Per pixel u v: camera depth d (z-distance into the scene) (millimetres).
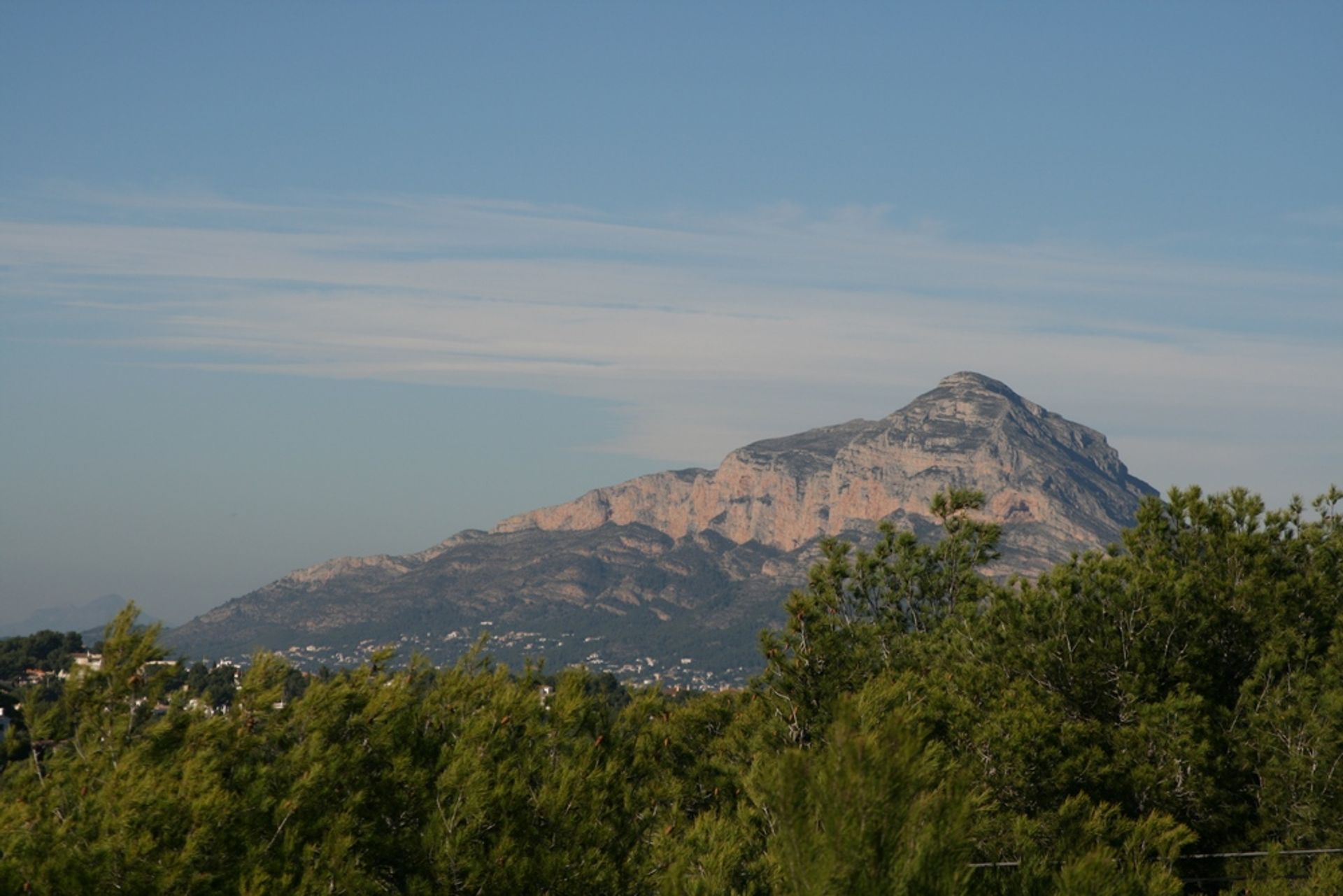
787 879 7906
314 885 9844
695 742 16703
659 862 11750
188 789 10203
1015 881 10078
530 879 11133
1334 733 13914
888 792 7621
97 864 9484
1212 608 16734
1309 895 12297
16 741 10750
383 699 12055
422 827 11430
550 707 13172
